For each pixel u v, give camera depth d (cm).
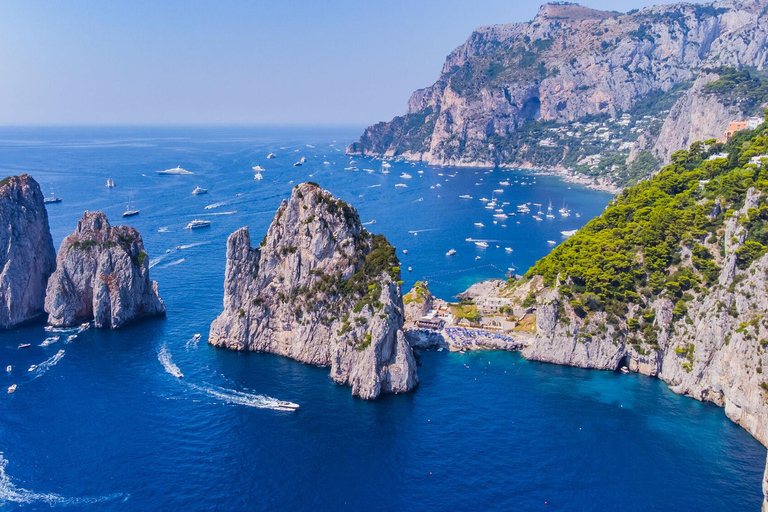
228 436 13000
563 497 11238
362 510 10794
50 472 11588
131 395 14625
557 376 16388
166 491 11138
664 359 16162
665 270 17062
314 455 12394
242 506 10819
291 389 15212
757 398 13175
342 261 17188
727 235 16238
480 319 19800
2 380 15188
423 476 11800
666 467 12175
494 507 10925
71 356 16675
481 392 15400
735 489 11506
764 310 13888
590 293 17350
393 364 15300
